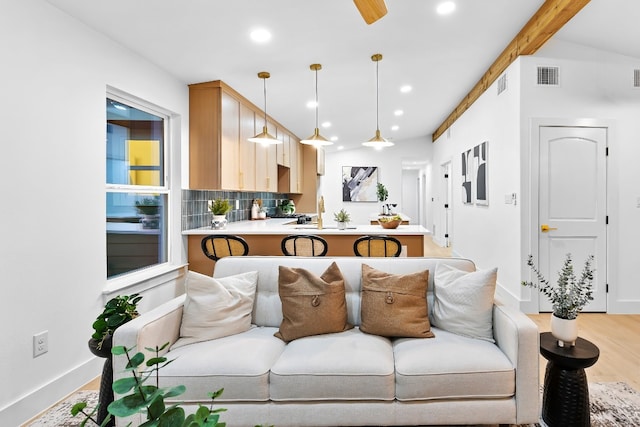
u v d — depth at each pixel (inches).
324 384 66.0
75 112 95.5
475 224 201.5
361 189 362.6
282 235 155.5
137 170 129.2
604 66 141.4
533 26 118.2
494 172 169.5
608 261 143.8
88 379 98.2
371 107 212.1
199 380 65.7
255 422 66.3
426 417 66.5
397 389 66.5
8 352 77.3
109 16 96.1
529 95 140.9
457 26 118.6
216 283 84.0
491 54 150.7
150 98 128.9
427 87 183.6
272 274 93.0
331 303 81.9
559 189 143.0
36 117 84.1
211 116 153.1
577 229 143.3
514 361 67.6
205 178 153.9
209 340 78.4
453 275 87.0
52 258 88.2
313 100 187.9
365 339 77.5
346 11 100.4
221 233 149.2
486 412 66.8
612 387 88.7
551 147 142.4
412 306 81.1
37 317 84.0
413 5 102.1
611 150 142.3
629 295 144.3
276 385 66.2
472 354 69.6
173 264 146.9
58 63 90.2
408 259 94.3
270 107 197.6
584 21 123.7
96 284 102.4
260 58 130.3
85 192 98.7
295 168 291.9
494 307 78.9
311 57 131.7
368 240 133.0
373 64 142.3
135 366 33.1
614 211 143.1
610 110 141.9
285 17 102.3
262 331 84.9
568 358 68.7
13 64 78.6
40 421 80.1
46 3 86.7
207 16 99.4
